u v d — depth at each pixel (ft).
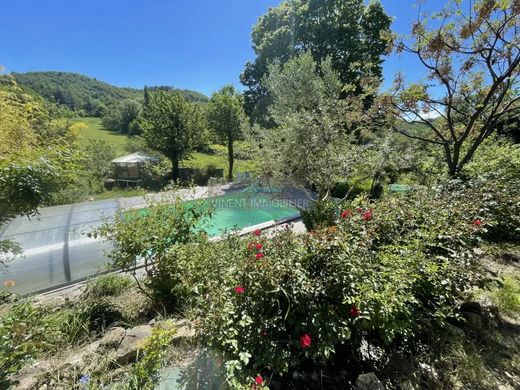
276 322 6.14
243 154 30.89
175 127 49.01
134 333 7.29
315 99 29.35
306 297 6.14
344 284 6.33
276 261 6.44
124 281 12.16
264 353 5.63
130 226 10.64
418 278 6.99
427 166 24.56
